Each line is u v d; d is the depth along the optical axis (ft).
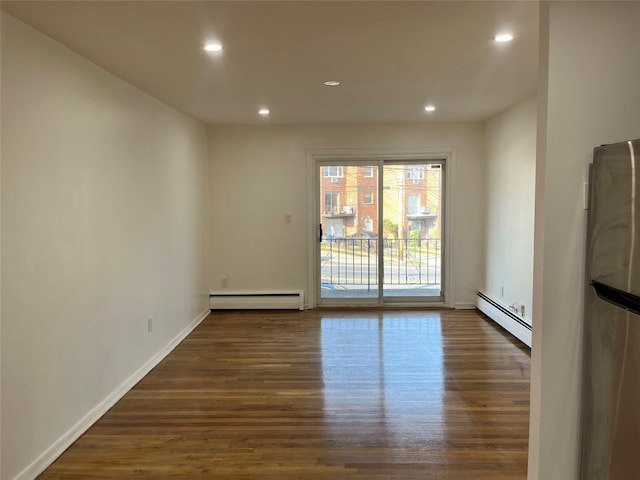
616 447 5.79
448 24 7.96
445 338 15.23
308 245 19.43
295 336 15.70
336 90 12.78
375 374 12.16
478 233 19.15
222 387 11.48
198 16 7.50
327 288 19.94
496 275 17.19
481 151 18.80
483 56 9.79
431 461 8.08
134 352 11.82
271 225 19.40
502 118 16.29
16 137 7.48
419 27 8.08
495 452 8.34
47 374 8.23
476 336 15.42
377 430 9.19
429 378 11.82
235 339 15.47
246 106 14.85
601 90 6.22
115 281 10.84
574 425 6.56
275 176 19.21
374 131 18.93
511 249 15.52
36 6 7.02
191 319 16.69
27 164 7.74
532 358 6.83
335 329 16.47
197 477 7.70
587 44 6.18
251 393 11.08
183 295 15.80
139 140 12.32
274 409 10.20
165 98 13.51
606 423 5.98
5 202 7.22
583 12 6.16
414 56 9.75
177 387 11.52
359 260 19.84
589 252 6.27
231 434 9.12
